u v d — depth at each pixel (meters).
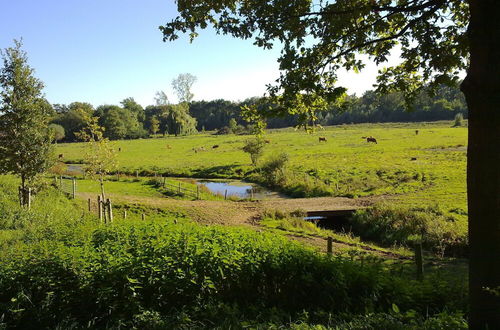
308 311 7.75
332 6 7.87
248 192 40.78
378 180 39.69
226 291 8.20
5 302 7.71
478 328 5.50
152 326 6.89
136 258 8.19
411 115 141.00
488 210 5.39
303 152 70.38
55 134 23.03
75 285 7.74
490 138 5.38
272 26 7.84
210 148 89.12
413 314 6.40
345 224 26.47
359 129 120.88
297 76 7.85
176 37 8.32
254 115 8.69
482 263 5.45
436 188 33.62
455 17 8.59
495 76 5.29
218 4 8.03
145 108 185.75
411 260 16.59
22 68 20.89
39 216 18.31
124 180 44.75
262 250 8.98
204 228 11.23
